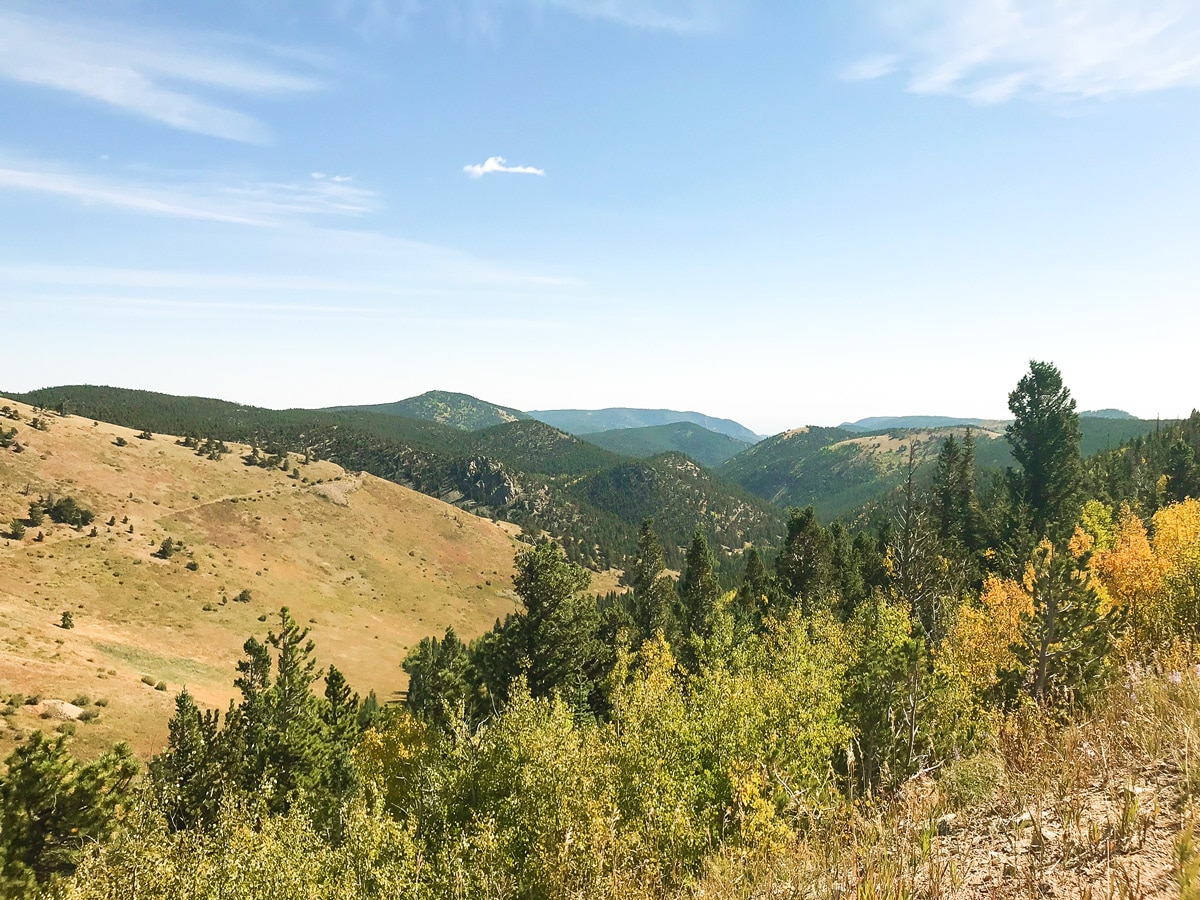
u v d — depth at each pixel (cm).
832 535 7812
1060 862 438
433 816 1888
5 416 16288
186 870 1468
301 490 19612
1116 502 7100
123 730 5847
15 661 6544
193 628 11706
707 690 2319
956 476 7300
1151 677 715
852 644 3938
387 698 10938
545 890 1255
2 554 11544
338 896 1363
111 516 14550
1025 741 674
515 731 1977
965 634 3588
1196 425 10506
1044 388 6619
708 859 840
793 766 1739
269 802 2458
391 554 18738
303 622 13725
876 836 536
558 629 3834
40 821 1991
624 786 1723
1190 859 342
